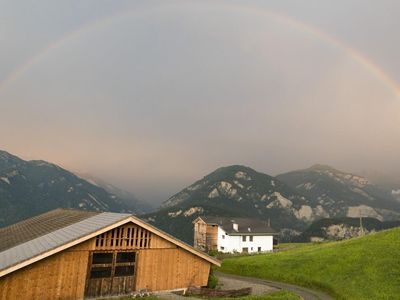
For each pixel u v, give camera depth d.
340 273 40.47
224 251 93.31
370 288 34.03
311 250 57.75
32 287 23.77
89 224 31.64
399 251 43.75
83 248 26.48
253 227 98.94
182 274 31.28
